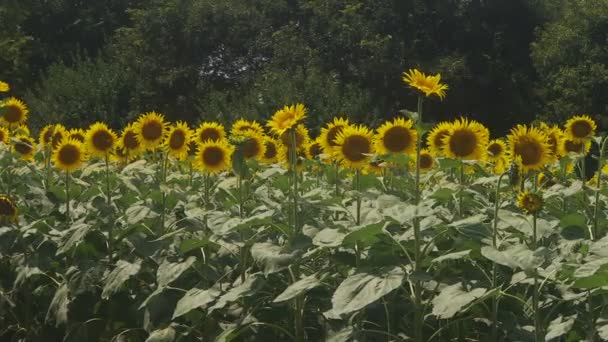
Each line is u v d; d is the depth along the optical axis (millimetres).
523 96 39500
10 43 39531
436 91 4156
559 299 4258
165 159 6777
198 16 38031
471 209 5801
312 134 30875
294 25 37875
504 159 6094
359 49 37125
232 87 38000
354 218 4746
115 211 5738
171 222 5848
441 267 4555
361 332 4223
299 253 4266
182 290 4793
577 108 35219
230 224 4566
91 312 5281
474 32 40031
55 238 5602
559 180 6188
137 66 37312
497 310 4469
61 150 6352
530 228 4211
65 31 45781
